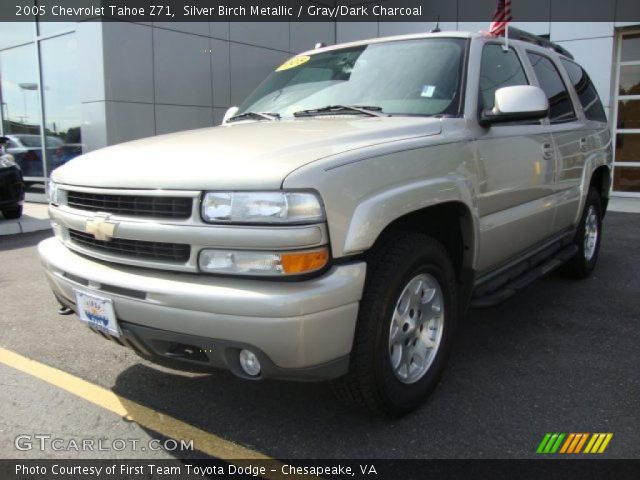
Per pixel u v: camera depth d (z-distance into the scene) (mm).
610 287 5250
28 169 12445
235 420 2994
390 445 2734
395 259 2693
